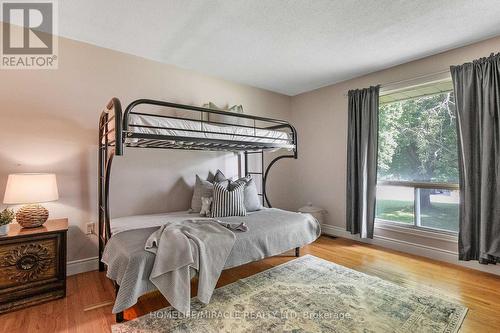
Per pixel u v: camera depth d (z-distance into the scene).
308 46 2.71
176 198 3.17
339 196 3.85
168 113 3.12
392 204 3.38
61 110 2.45
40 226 2.10
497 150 2.39
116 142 1.73
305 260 2.84
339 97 3.84
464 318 1.75
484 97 2.44
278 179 4.34
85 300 2.02
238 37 2.51
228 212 2.78
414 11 2.09
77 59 2.54
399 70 3.19
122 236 1.99
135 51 2.79
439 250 2.86
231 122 3.46
